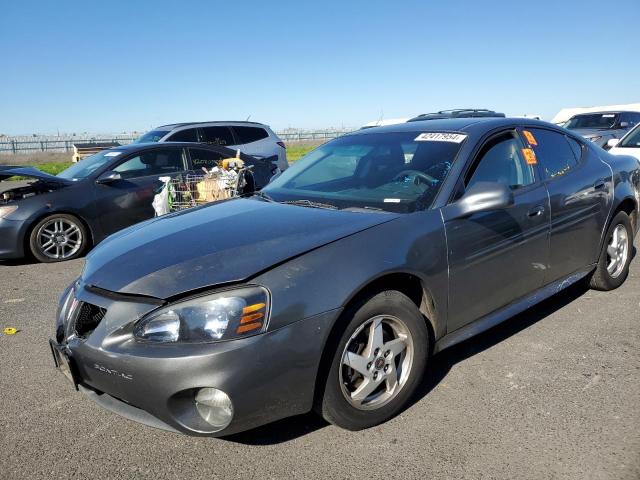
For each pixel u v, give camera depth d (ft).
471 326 11.04
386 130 13.82
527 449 8.71
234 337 7.82
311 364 8.28
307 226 9.62
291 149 127.24
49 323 15.49
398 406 9.70
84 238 24.21
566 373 11.16
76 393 11.28
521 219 11.64
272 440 9.26
